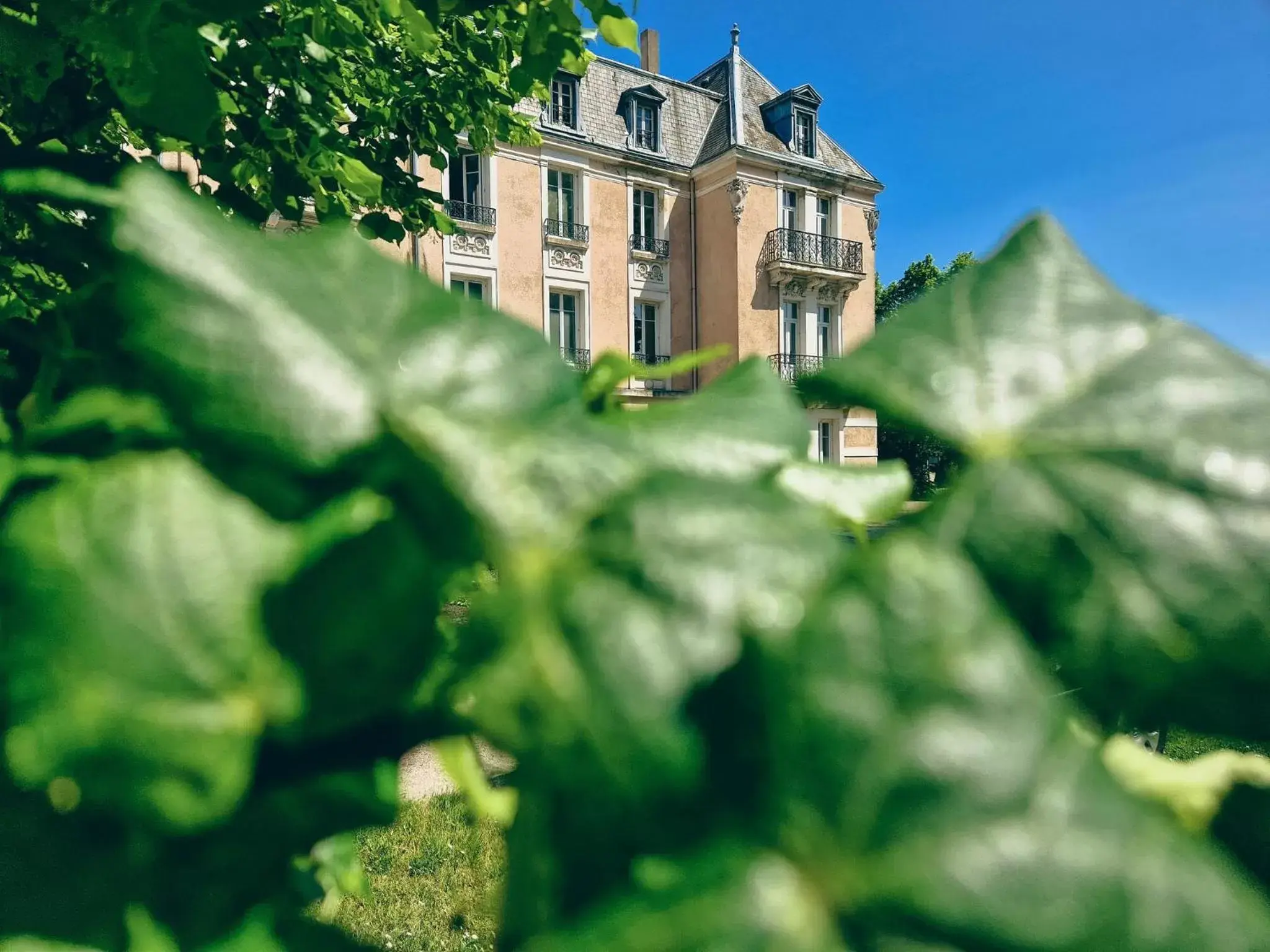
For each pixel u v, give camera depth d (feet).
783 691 0.84
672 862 0.83
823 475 1.15
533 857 0.86
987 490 1.08
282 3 6.98
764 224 68.95
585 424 1.06
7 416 1.18
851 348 1.26
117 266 1.03
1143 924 0.82
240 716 0.91
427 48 6.93
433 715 0.97
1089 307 1.26
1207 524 1.05
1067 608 1.04
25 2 3.42
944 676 0.84
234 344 0.99
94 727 0.89
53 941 0.94
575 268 63.05
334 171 7.26
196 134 3.02
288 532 0.96
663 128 70.69
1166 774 1.04
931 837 0.80
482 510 0.90
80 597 0.90
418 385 1.01
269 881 1.02
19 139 3.87
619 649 0.84
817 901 0.80
